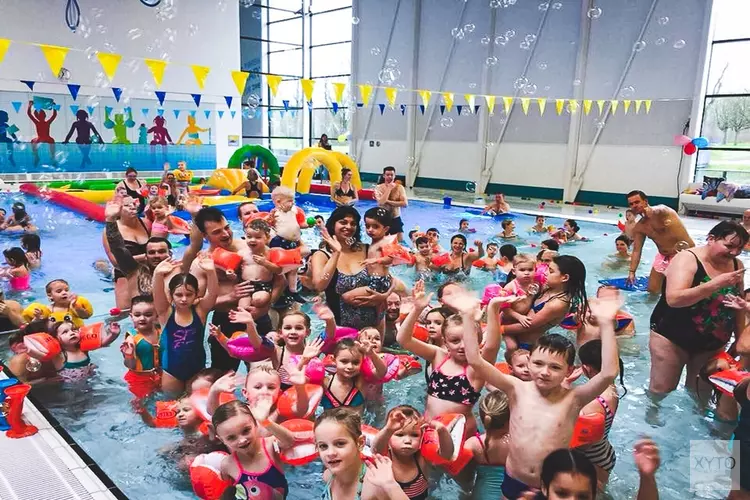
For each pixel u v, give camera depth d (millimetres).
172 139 15062
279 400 2666
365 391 3152
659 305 3318
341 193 9695
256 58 20172
